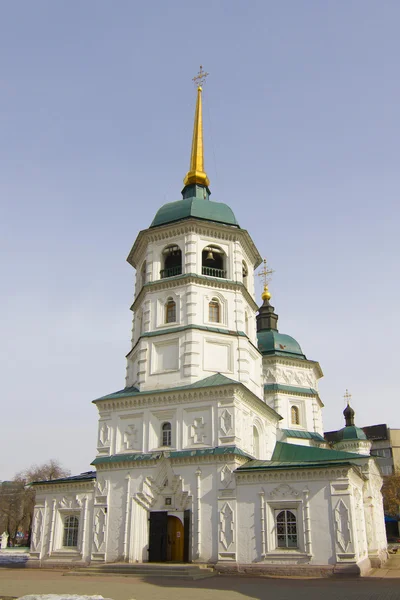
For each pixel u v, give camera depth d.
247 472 35.91
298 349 67.25
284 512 34.84
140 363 42.38
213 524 35.72
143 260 47.88
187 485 37.12
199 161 52.78
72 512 40.88
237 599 21.97
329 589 25.89
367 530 44.69
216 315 43.41
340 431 72.31
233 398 38.19
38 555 40.84
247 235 46.62
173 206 47.06
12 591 24.62
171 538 37.53
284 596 23.05
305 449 42.75
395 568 40.91
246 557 34.38
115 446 40.59
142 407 40.75
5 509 105.62
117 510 38.75
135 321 47.47
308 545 33.31
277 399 62.31
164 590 25.34
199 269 43.84
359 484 39.12
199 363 40.78
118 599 21.81
